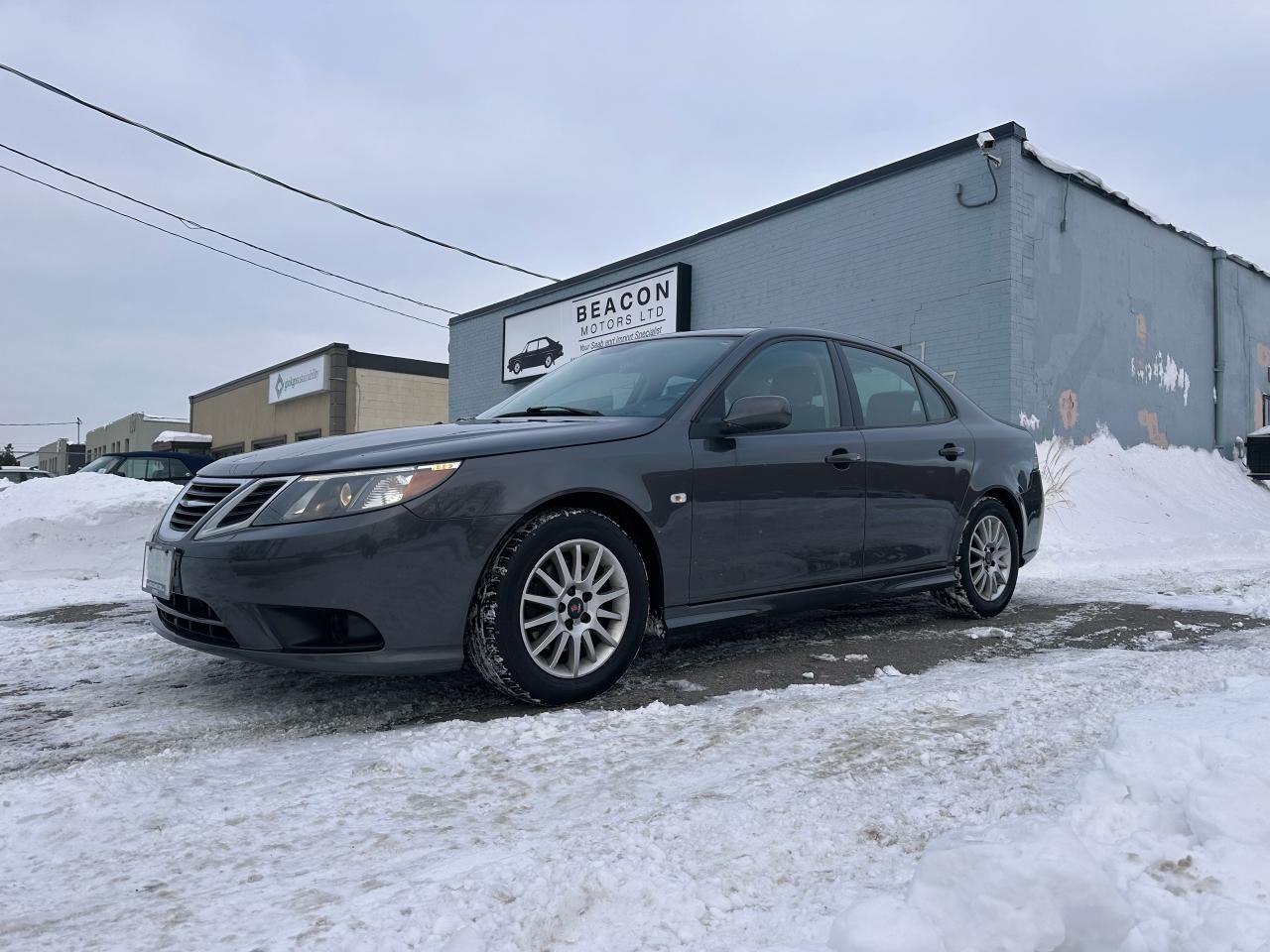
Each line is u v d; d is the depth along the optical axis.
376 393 30.50
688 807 2.05
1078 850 1.50
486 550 3.01
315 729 2.97
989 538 5.01
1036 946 1.38
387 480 2.94
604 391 4.06
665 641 4.37
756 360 4.04
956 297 11.23
